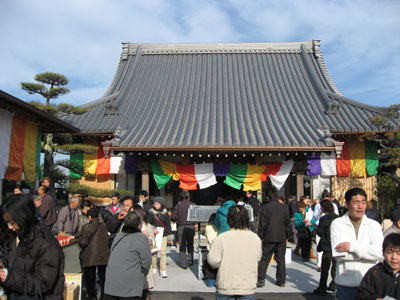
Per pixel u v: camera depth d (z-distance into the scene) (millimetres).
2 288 3604
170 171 15727
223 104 18922
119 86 22078
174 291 7793
